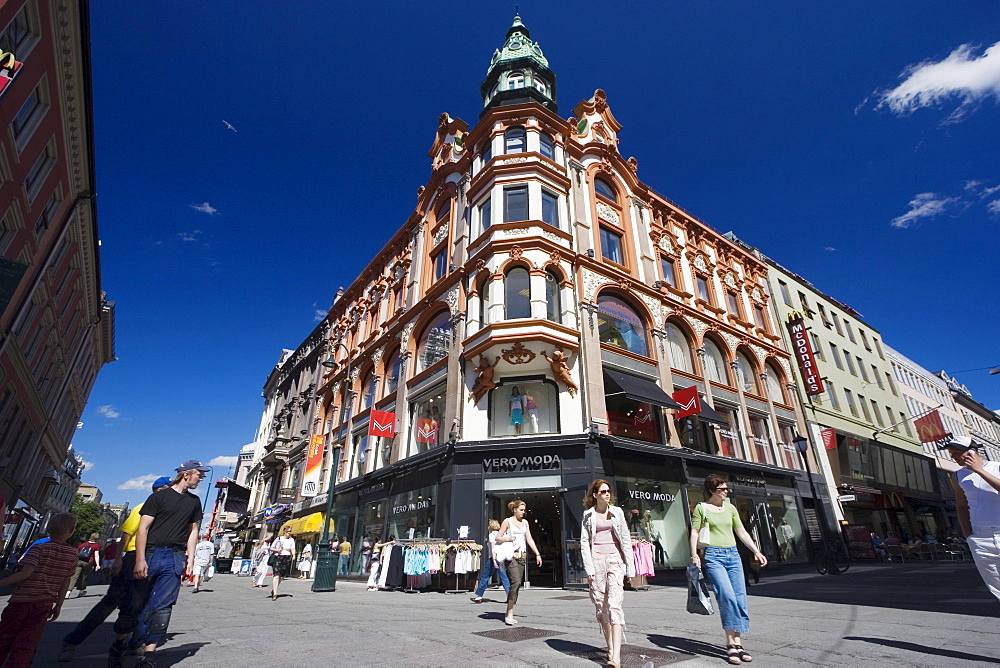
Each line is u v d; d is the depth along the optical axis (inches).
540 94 925.2
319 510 933.2
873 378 1262.3
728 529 175.6
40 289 737.6
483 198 771.4
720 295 933.2
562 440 559.8
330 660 165.5
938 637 185.3
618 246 811.4
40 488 1189.1
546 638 205.3
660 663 158.7
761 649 175.5
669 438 671.8
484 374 622.8
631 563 164.7
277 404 1702.8
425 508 604.4
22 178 530.0
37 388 847.7
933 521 1116.5
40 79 509.4
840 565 756.6
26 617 142.0
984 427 1950.1
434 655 172.9
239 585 674.2
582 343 634.8
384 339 913.5
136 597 153.9
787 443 880.3
